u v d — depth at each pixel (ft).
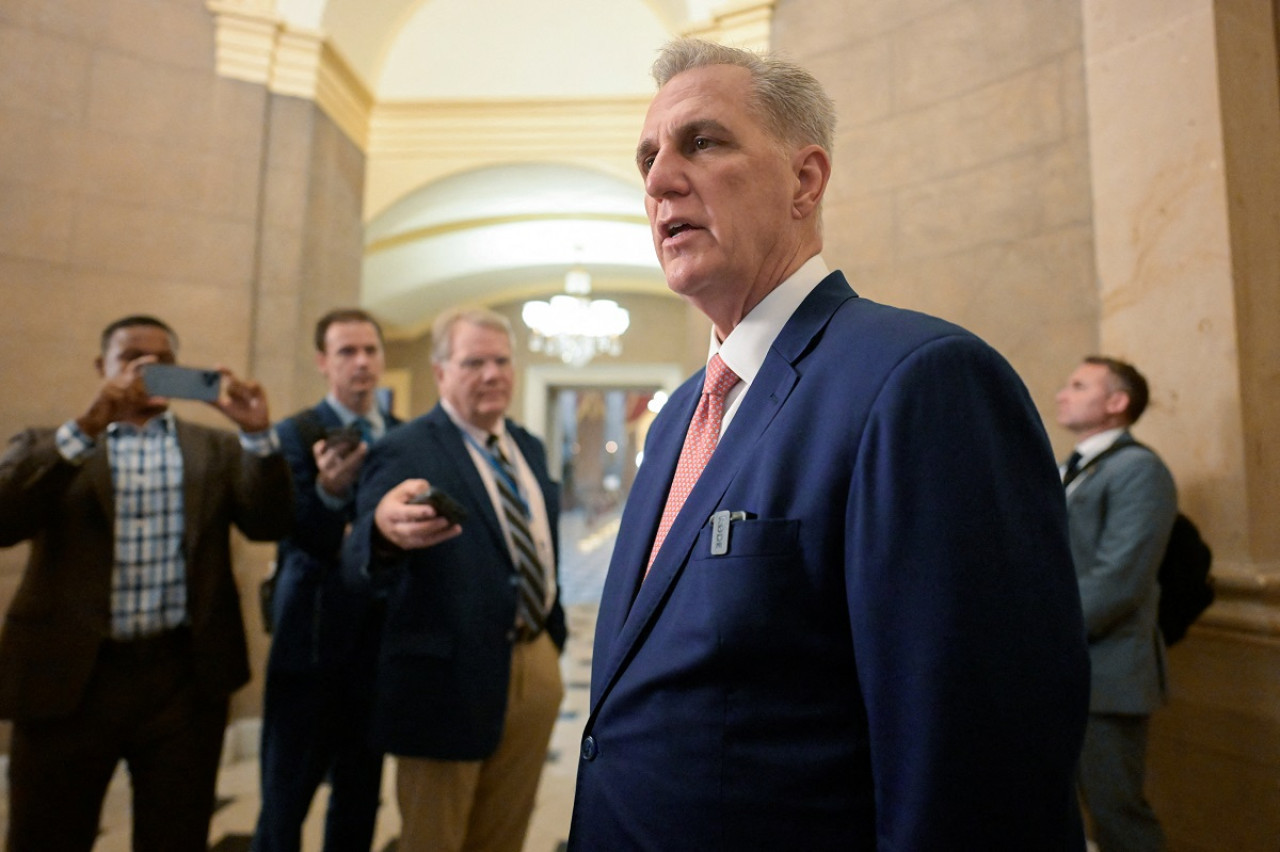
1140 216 7.22
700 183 2.76
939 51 9.86
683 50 3.00
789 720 2.22
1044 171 8.74
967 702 1.92
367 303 25.61
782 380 2.56
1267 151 6.95
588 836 2.54
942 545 2.01
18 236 10.50
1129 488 5.98
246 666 6.28
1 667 5.43
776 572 2.25
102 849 8.16
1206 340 6.65
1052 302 8.56
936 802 1.88
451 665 5.10
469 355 5.90
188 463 6.20
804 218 2.94
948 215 9.61
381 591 5.39
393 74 15.92
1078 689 2.01
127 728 5.62
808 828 2.14
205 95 12.12
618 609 2.87
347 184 14.56
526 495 6.23
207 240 11.90
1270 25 7.20
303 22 13.00
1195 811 6.57
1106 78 7.61
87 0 11.24
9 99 10.56
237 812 9.18
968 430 2.11
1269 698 6.11
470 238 23.08
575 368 30.48
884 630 2.02
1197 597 6.11
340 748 6.69
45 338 10.60
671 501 2.90
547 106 15.81
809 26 11.24
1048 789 1.92
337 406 7.74
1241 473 6.38
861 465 2.17
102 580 5.64
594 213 21.21
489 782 5.59
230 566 6.32
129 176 11.39
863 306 2.65
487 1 15.84
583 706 13.94
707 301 2.94
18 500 5.31
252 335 12.20
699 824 2.22
